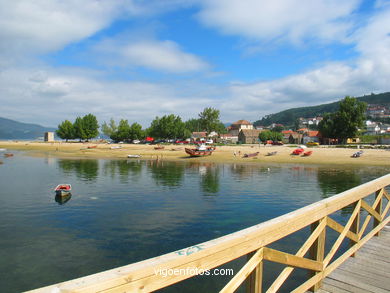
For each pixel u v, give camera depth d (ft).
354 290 14.92
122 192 79.41
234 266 31.99
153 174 124.06
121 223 49.16
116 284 6.18
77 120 442.91
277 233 11.00
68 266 32.76
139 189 84.58
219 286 27.84
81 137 434.71
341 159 176.04
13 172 127.13
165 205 63.10
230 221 50.57
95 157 227.61
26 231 44.93
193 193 78.18
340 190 83.05
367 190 19.95
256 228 10.06
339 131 281.95
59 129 453.58
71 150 292.20
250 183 97.45
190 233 44.04
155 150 272.92
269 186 90.79
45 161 189.06
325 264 15.16
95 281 5.83
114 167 154.92
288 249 35.35
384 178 23.67
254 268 10.26
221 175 121.08
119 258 34.81
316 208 13.55
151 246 38.68
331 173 127.03
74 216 53.83
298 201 67.82
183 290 27.22
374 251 20.79
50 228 46.44
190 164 176.65
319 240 14.53
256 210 58.65
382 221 25.52
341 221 48.73
